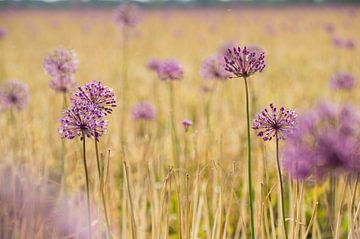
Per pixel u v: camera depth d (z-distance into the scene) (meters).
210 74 8.93
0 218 6.36
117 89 14.74
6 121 11.15
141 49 32.00
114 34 44.53
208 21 59.94
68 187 7.69
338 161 2.75
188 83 18.38
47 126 10.51
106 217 4.72
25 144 8.42
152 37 40.84
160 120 12.52
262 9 87.88
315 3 98.94
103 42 37.59
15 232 5.95
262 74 18.86
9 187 7.06
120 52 30.44
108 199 6.18
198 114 12.41
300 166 2.90
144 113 10.19
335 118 3.03
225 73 8.76
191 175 6.46
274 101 13.49
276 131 4.34
